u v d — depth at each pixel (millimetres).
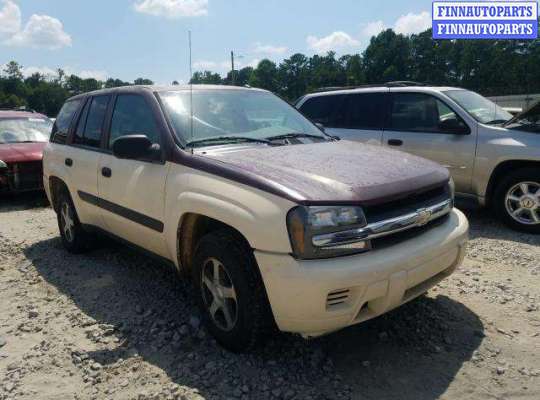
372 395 2676
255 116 4148
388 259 2682
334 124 7555
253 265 2857
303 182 2789
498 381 2783
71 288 4316
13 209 8047
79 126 4934
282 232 2609
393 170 3135
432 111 6551
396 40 89000
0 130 9352
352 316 2658
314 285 2523
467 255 4977
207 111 3908
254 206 2748
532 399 2617
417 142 6582
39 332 3533
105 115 4473
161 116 3691
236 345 3031
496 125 6105
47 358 3156
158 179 3510
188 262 3508
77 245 5117
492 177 5977
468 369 2904
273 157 3264
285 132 4035
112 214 4188
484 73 75750
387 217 2781
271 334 2963
